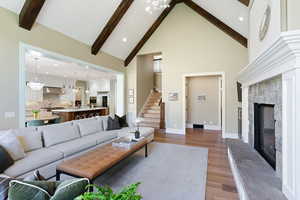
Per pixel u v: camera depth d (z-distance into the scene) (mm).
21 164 2025
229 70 5102
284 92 1586
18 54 3061
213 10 4668
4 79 2879
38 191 912
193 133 5809
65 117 6469
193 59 5562
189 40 5629
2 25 2836
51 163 2383
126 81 6770
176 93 5828
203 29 5430
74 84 10938
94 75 9477
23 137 2471
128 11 4633
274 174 1937
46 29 3537
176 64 5820
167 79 5965
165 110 6020
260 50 2391
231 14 4148
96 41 4738
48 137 2793
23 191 888
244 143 3342
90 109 7559
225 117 5148
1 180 1021
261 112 2662
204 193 2094
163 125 6000
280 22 1553
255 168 2111
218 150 3842
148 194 2072
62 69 7586
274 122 2088
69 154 2676
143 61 7336
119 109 6645
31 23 3148
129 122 6750
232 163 2615
